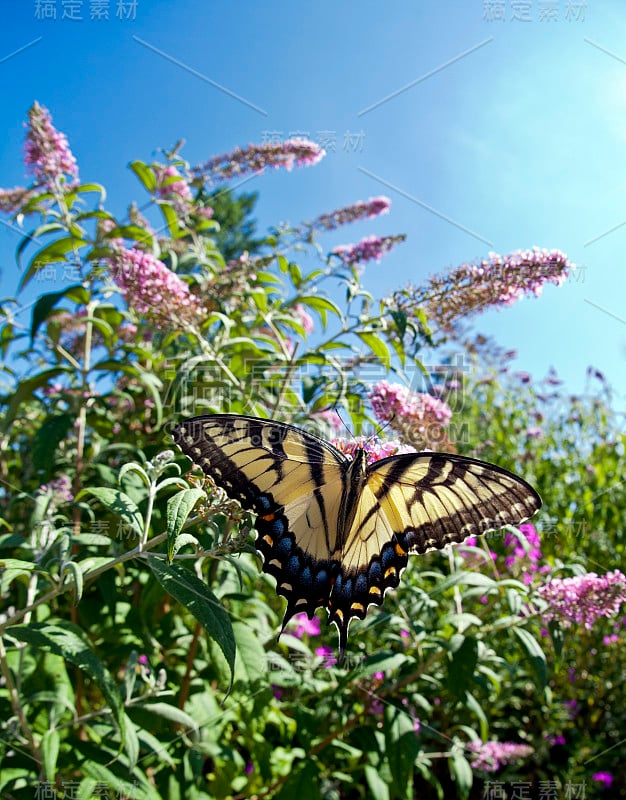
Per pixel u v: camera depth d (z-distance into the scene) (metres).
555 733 0.36
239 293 0.29
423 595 0.25
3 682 0.20
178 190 0.33
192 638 0.26
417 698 0.26
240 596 0.23
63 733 0.20
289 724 0.31
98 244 0.28
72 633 0.16
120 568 0.19
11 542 0.19
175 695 0.24
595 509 0.42
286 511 0.17
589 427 0.50
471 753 0.29
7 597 0.26
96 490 0.16
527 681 0.35
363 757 0.28
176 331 0.24
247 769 0.29
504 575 0.31
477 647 0.23
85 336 0.30
